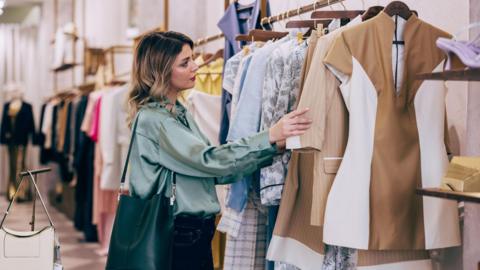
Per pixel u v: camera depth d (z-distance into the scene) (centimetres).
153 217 220
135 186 230
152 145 231
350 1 333
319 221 224
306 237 244
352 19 263
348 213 216
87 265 527
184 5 533
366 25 222
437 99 225
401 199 216
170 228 221
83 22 885
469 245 219
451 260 249
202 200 232
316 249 237
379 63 221
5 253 261
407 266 223
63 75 959
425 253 227
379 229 214
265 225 298
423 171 221
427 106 224
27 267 262
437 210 220
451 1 254
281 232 251
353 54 219
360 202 216
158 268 217
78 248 607
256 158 226
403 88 222
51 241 266
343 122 226
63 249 601
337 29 235
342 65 218
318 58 225
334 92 225
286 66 256
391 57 222
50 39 1019
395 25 226
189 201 229
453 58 184
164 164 228
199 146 225
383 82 220
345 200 217
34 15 1142
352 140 218
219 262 383
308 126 221
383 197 215
